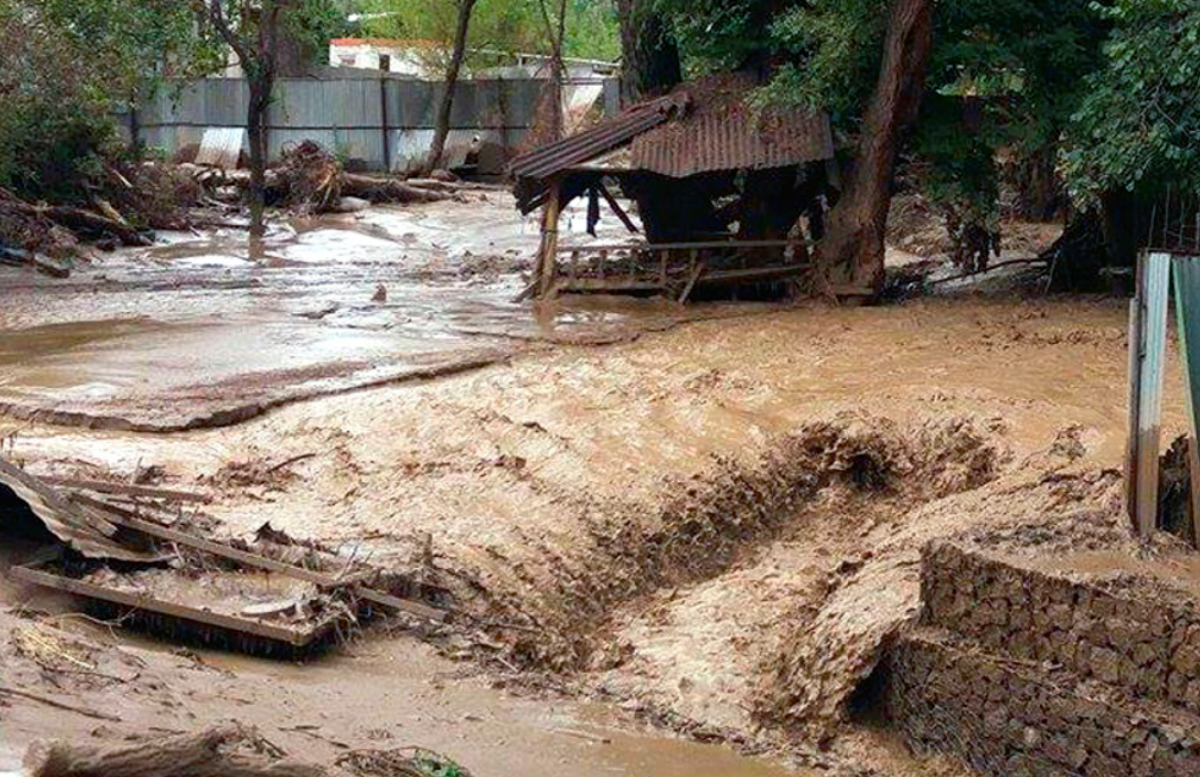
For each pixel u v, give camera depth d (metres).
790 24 23.41
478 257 31.58
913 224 32.56
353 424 15.56
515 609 11.89
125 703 8.07
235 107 49.75
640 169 23.80
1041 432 14.69
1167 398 15.41
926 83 23.77
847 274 23.58
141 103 42.56
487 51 54.47
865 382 17.16
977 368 17.78
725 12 25.31
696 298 24.78
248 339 20.59
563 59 54.56
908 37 22.62
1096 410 15.36
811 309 23.12
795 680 10.80
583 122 48.03
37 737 7.00
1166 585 9.41
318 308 23.61
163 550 11.31
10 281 27.27
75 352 19.61
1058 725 9.32
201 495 12.96
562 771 9.27
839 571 12.51
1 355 19.41
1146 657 9.09
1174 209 23.22
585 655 11.84
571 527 13.16
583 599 12.39
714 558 13.62
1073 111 23.28
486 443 14.99
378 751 8.53
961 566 10.07
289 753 7.71
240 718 8.53
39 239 29.89
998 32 24.02
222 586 11.01
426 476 14.07
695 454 14.84
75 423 15.48
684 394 16.73
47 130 32.75
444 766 8.56
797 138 23.55
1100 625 9.30
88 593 10.38
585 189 26.23
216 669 9.74
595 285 24.41
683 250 25.19
